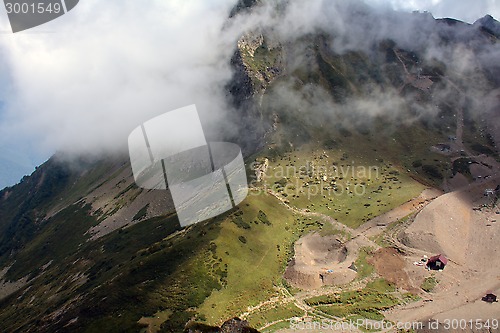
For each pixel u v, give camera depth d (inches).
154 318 5452.8
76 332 5580.7
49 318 6727.4
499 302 5920.3
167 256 6776.6
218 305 5797.2
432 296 6220.5
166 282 6131.9
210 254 6673.2
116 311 5757.9
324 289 6427.2
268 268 6825.8
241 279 6392.7
